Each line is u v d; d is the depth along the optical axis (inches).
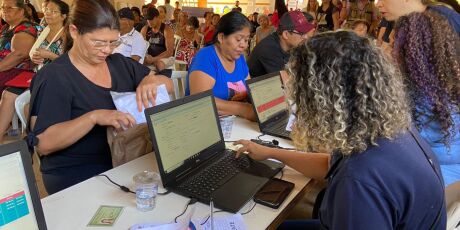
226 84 83.2
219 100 77.9
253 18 304.2
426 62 46.8
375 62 29.7
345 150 30.5
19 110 67.1
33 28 122.9
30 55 113.3
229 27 77.0
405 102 32.1
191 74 81.0
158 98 58.7
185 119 51.3
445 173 49.1
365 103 29.3
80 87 55.6
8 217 28.7
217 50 82.7
